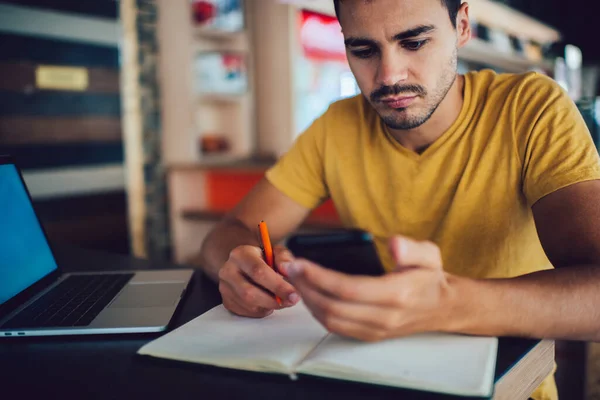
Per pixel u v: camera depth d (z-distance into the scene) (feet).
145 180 11.27
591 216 2.76
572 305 2.23
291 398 1.92
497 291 2.23
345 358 2.02
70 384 2.12
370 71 3.14
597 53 19.35
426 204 3.81
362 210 4.15
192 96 11.91
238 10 13.12
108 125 10.37
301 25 13.78
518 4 17.38
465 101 3.63
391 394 1.89
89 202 10.16
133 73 10.81
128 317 2.70
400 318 2.04
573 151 3.09
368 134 4.01
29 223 3.33
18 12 8.75
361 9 2.97
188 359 2.21
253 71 14.08
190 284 3.37
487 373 1.89
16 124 8.87
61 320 2.68
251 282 2.61
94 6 9.88
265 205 4.22
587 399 4.81
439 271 2.10
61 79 9.46
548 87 3.47
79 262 4.05
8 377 2.20
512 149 3.46
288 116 13.76
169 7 11.35
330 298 2.00
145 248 11.40
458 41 3.40
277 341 2.27
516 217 3.58
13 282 2.94
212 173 12.33
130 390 2.05
